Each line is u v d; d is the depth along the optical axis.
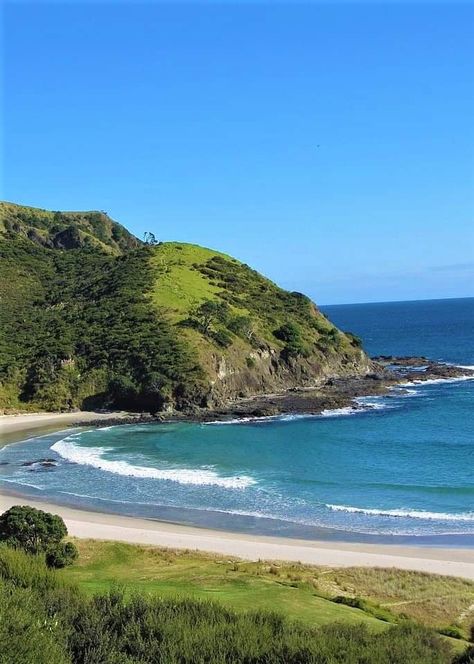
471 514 42.34
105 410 86.94
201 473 54.56
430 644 16.50
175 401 85.38
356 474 53.25
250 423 77.00
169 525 41.47
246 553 35.41
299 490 49.09
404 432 69.25
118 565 32.06
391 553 35.59
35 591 15.92
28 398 89.50
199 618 15.54
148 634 14.49
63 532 33.47
